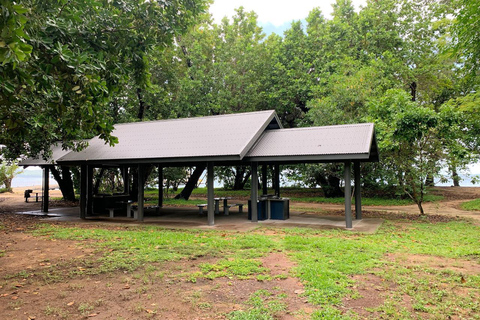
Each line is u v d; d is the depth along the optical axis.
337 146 9.68
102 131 6.48
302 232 8.94
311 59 21.67
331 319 3.55
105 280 4.98
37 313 3.87
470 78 14.35
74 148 11.90
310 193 24.94
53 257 6.39
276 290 4.46
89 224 11.09
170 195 24.47
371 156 11.82
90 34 5.81
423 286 4.54
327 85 17.53
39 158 13.93
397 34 19.12
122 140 12.77
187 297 4.24
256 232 9.17
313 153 9.54
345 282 4.70
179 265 5.66
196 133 11.95
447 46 14.16
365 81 15.26
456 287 4.54
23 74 4.04
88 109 5.36
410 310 3.82
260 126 11.36
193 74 21.89
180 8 6.96
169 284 4.74
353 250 6.63
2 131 7.81
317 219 11.74
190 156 10.12
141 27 6.45
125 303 4.11
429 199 19.19
